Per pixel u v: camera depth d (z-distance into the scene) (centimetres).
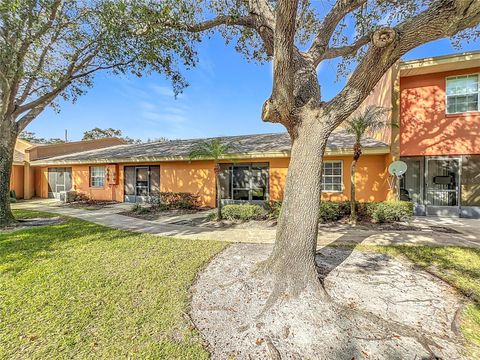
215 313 324
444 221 898
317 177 386
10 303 341
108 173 1562
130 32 630
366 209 900
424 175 1082
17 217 997
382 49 329
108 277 424
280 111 384
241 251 557
